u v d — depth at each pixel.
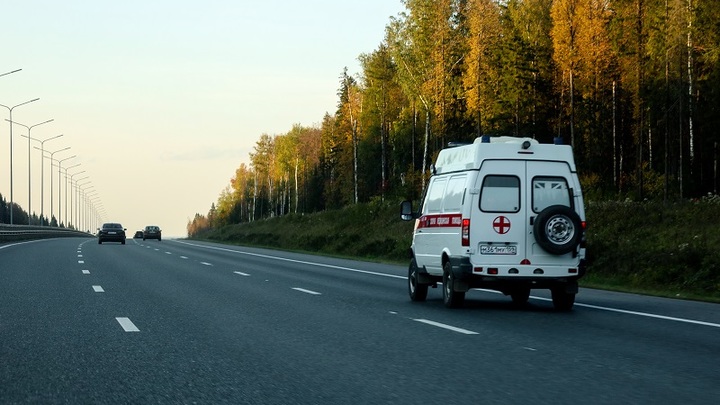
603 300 17.78
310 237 59.25
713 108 56.88
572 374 8.30
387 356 9.52
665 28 56.03
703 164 61.72
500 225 15.07
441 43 65.62
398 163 93.81
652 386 7.66
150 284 20.62
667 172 55.94
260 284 21.28
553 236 14.88
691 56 54.62
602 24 60.59
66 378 8.07
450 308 15.53
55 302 15.67
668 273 22.64
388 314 14.23
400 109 89.44
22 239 65.88
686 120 59.22
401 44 69.94
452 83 67.12
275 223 91.44
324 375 8.27
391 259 40.06
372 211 61.47
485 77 64.25
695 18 53.09
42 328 11.90
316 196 144.62
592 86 63.31
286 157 156.00
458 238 15.25
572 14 61.66
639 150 61.09
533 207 15.15
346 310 14.89
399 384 7.79
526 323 12.96
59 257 34.56
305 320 13.20
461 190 15.39
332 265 32.59
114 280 21.75
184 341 10.70
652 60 58.53
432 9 67.44
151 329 11.89
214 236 116.88
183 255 40.69
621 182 63.12
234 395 7.27
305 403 6.94
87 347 10.12
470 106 64.50
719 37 53.06
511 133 69.75
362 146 107.94
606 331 11.92
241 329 11.98
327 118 137.25
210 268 28.73
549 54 69.56
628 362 9.07
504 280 15.00
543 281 15.05
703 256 22.81
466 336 11.31
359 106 100.31
